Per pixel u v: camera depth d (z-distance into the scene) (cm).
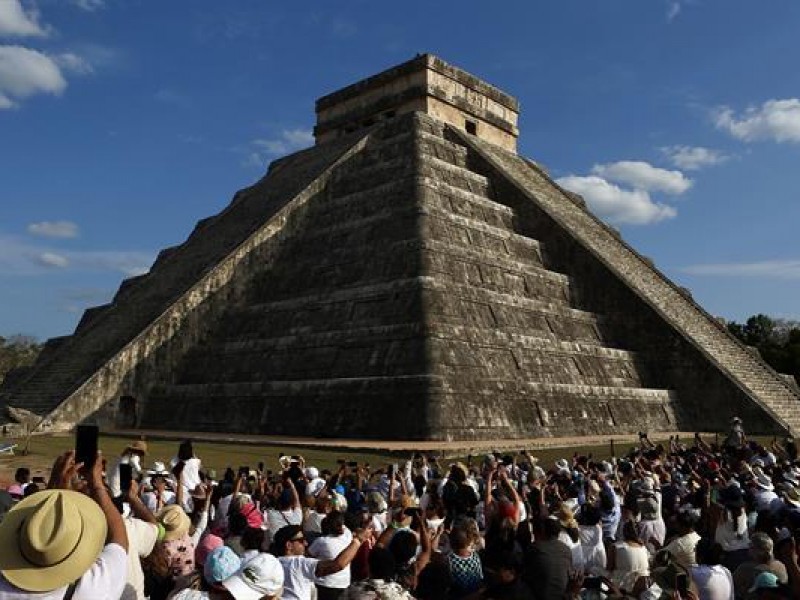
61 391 3075
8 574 345
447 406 2308
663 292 3672
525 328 2931
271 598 459
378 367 2514
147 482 947
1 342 8394
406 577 593
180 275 3662
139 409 3116
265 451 2130
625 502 930
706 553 698
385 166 3622
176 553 614
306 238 3538
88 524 364
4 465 1830
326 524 691
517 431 2489
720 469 1377
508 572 611
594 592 669
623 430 2856
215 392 2917
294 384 2647
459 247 2975
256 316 3228
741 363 3297
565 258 3559
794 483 1252
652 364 3250
